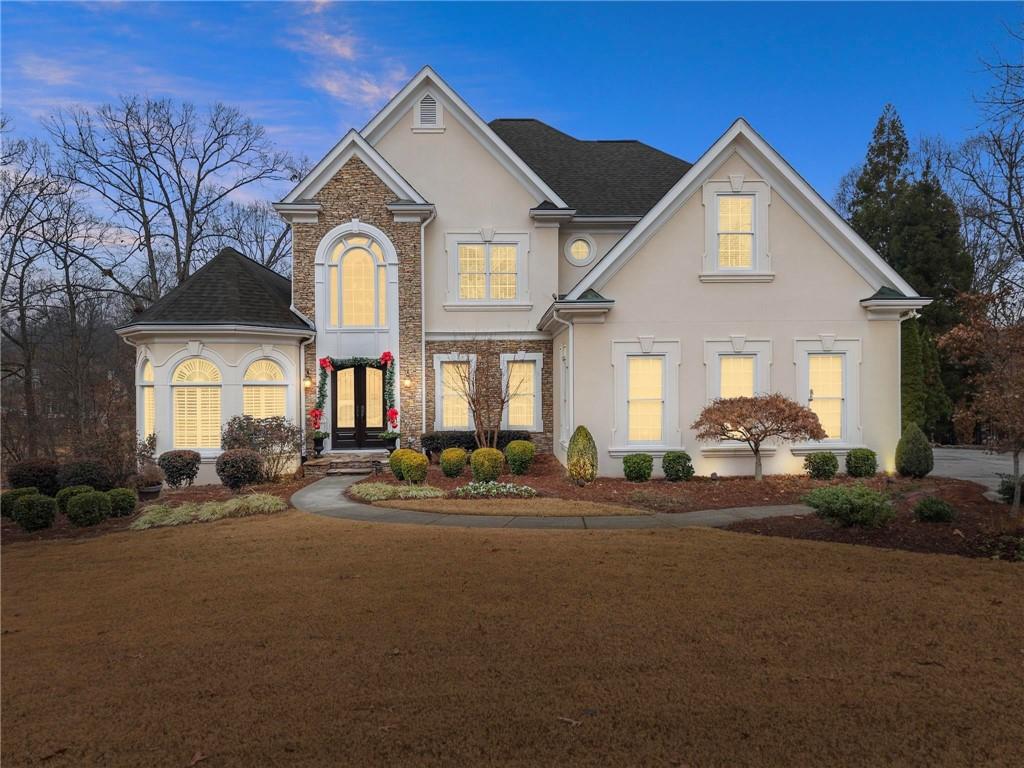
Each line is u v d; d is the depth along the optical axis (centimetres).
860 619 586
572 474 1444
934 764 365
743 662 498
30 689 469
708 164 1527
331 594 677
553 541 910
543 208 1961
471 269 2000
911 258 3152
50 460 1514
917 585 682
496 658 508
